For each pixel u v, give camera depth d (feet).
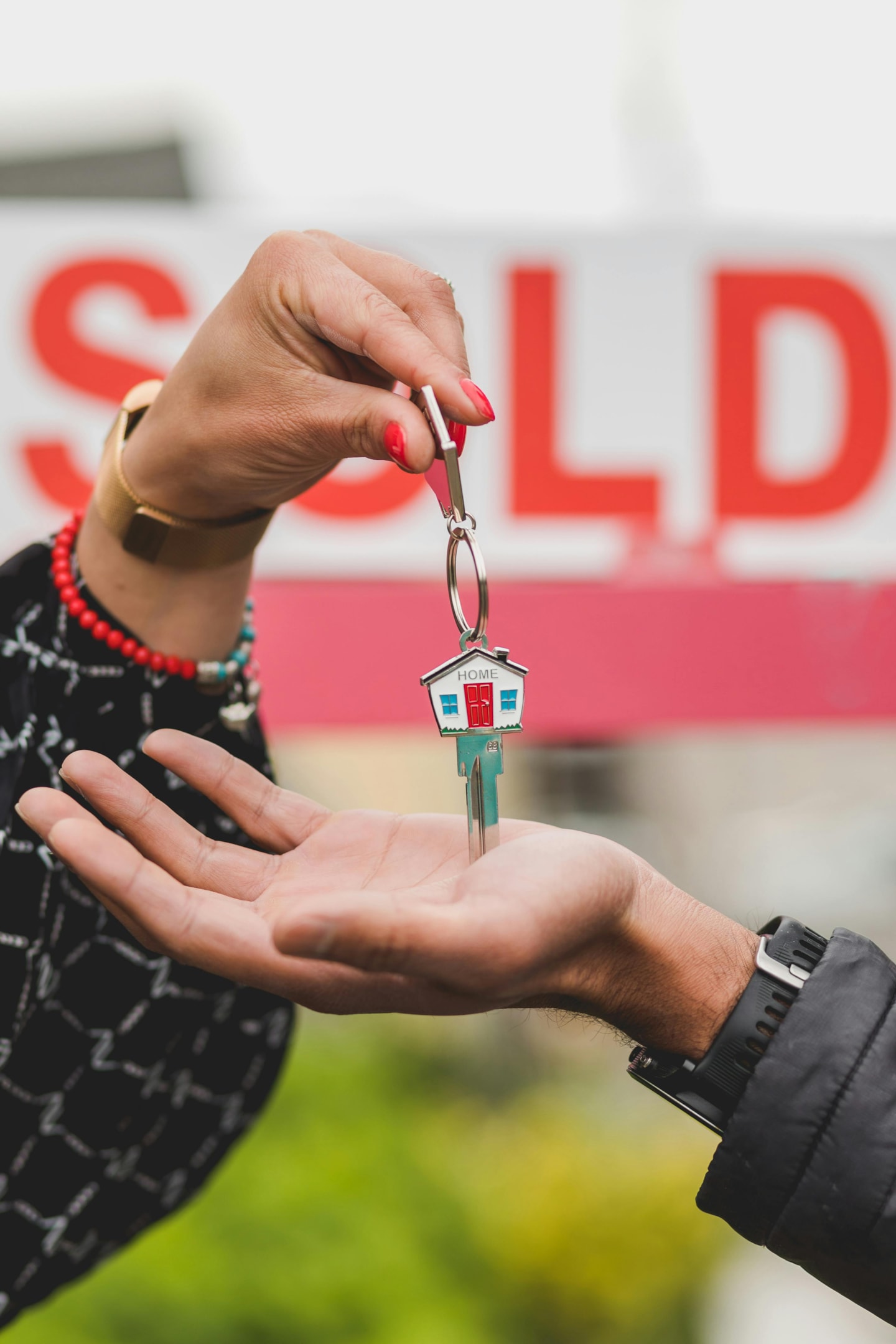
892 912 23.54
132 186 11.19
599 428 6.71
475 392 2.78
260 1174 9.55
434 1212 10.41
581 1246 11.07
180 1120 4.00
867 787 27.99
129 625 3.62
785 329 6.73
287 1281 8.54
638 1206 11.35
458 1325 9.02
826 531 6.82
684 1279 11.37
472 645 3.23
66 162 11.03
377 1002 2.75
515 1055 15.38
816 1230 2.90
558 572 6.79
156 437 3.31
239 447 3.15
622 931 3.05
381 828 3.35
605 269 6.64
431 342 2.90
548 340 6.66
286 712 6.70
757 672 6.82
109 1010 3.69
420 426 2.81
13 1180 3.68
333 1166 9.90
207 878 3.10
